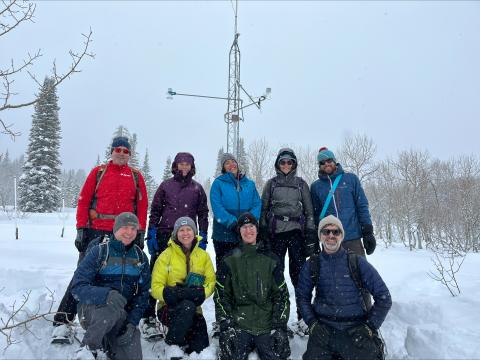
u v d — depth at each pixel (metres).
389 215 21.30
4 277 5.71
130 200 4.52
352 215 4.54
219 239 4.78
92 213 4.41
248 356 3.66
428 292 5.41
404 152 21.33
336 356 3.73
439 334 3.72
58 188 36.31
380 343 3.64
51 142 35.84
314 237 4.51
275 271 4.04
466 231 13.20
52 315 4.32
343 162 25.52
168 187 4.71
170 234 4.58
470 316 4.25
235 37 14.45
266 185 4.83
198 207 4.82
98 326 3.48
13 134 3.66
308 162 30.45
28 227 21.81
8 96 3.54
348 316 3.72
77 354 3.55
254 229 4.09
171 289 3.90
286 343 3.69
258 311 3.91
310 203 4.66
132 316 3.76
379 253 12.79
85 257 3.81
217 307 3.97
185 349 3.90
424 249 15.66
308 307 3.88
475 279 5.98
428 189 19.34
